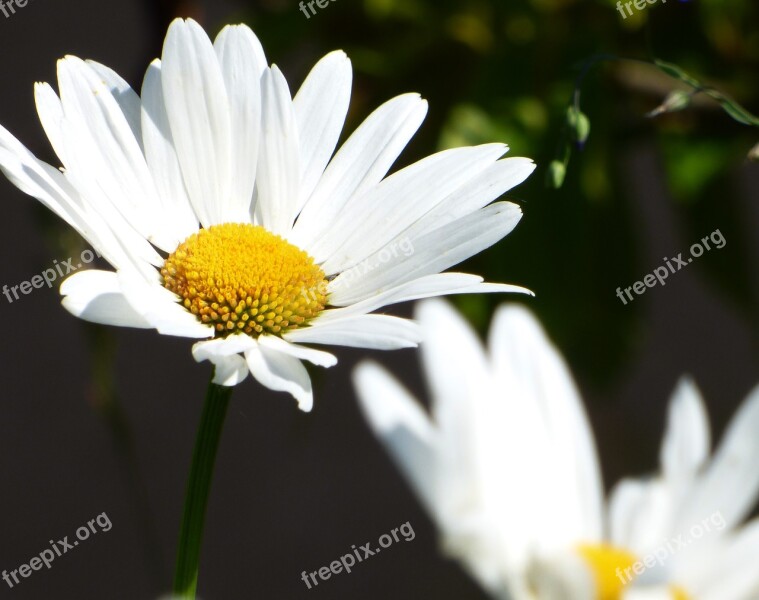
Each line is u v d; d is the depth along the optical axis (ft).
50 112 1.30
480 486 1.21
